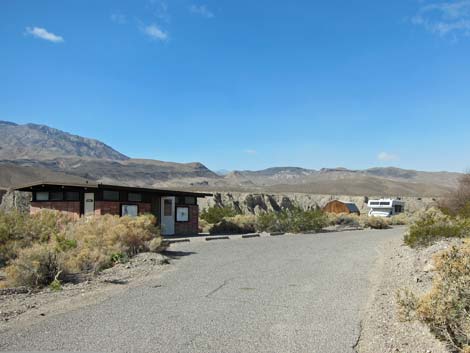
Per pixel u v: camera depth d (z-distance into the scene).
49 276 10.27
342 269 12.13
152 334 6.26
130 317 7.14
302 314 7.36
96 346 5.75
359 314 7.36
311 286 9.71
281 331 6.43
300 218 29.36
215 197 73.62
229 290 9.27
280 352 5.60
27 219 16.39
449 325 5.16
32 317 7.20
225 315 7.28
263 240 21.67
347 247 18.11
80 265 11.76
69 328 6.54
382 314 7.26
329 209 54.53
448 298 5.12
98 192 21.22
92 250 12.98
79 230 15.23
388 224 39.31
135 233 14.80
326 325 6.73
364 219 36.00
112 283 10.10
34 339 6.04
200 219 36.31
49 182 22.31
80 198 22.09
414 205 78.38
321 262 13.54
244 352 5.59
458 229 15.89
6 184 100.31
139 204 23.27
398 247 16.91
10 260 12.17
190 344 5.86
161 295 8.79
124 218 16.55
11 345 5.80
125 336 6.16
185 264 13.07
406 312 5.74
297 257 14.75
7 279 10.18
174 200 25.62
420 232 15.98
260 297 8.61
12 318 7.15
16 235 14.90
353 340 6.04
